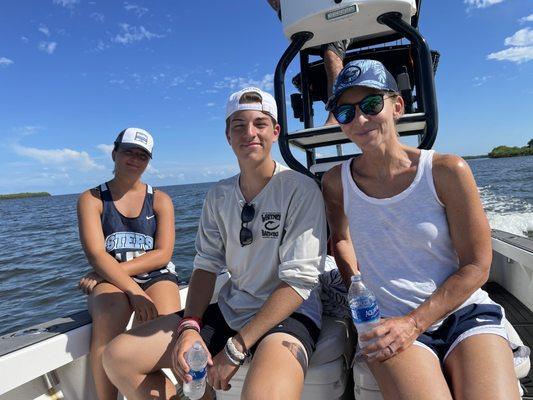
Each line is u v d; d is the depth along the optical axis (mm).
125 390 1824
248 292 1963
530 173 29547
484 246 1606
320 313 1991
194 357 1699
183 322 1895
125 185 2602
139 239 2586
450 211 1644
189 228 15547
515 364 1659
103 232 2545
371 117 1678
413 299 1673
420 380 1412
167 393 1829
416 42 2730
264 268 1922
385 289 1728
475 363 1421
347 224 2066
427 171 1656
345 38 3127
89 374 2238
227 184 2070
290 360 1578
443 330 1632
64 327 2154
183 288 2877
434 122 2656
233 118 1878
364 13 2760
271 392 1432
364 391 1697
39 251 13422
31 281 9242
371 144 1696
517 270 3197
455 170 1606
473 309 1651
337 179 1911
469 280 1568
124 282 2293
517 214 11047
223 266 2156
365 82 1648
